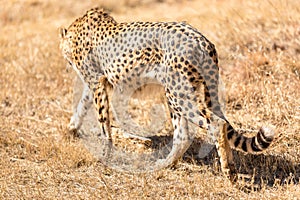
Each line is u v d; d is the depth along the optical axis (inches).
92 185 382.9
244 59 533.0
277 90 473.7
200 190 364.2
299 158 394.9
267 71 512.1
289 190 354.9
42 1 879.1
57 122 492.4
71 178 394.0
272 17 604.1
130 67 384.2
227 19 619.5
